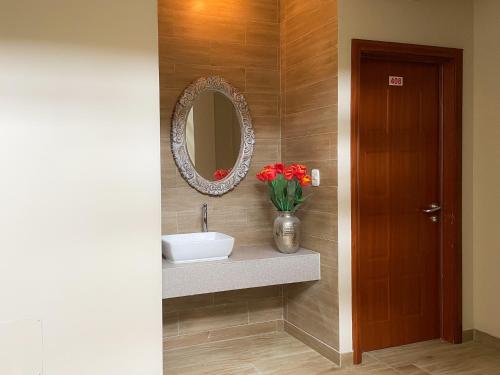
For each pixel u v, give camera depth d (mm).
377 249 3443
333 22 3123
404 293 3549
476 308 3621
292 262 3273
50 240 2445
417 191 3561
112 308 2576
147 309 2648
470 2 3516
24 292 2406
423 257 3602
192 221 3549
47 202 2436
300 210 3590
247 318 3773
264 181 3441
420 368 3158
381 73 3408
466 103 3547
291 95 3648
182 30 3467
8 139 2365
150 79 2621
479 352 3404
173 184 3486
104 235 2549
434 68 3574
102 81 2525
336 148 3135
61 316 2475
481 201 3545
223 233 3645
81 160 2496
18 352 2402
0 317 2365
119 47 2555
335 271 3193
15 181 2379
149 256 2648
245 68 3672
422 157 3564
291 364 3252
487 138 3477
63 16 2447
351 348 3225
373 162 3402
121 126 2570
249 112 3672
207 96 3539
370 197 3404
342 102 3123
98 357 2551
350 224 3188
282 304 3889
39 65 2408
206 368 3213
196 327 3609
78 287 2504
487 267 3516
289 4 3650
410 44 3289
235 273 3119
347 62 3123
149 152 2633
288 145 3705
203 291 3039
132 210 2605
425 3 3352
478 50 3518
